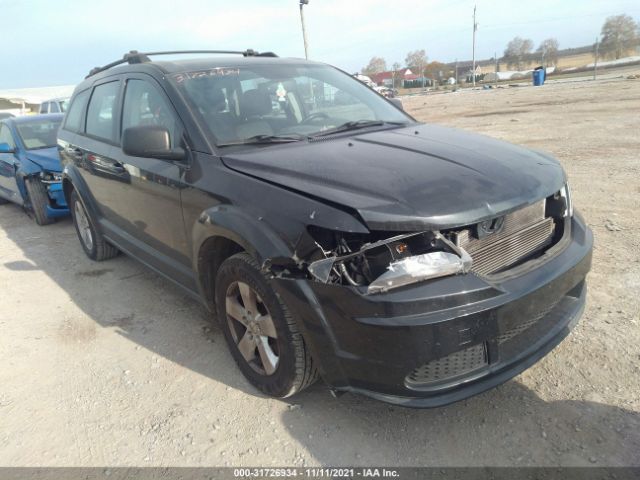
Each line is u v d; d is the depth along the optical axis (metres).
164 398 2.96
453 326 2.11
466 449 2.38
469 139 3.10
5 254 5.91
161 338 3.63
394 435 2.51
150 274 4.86
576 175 6.84
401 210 2.19
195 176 2.97
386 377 2.19
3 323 4.09
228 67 3.66
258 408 2.79
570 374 2.79
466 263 2.17
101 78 4.62
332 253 2.25
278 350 2.62
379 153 2.76
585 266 2.69
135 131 2.97
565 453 2.29
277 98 3.52
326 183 2.43
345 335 2.22
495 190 2.39
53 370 3.36
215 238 2.87
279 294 2.41
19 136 7.27
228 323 3.00
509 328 2.26
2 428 2.83
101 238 5.05
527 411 2.56
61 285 4.78
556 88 25.50
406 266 2.11
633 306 3.38
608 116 12.41
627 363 2.83
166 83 3.41
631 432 2.37
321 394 2.86
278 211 2.42
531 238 2.58
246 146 3.05
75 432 2.74
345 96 3.88
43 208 6.79
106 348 3.56
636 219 4.94
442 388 2.23
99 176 4.34
